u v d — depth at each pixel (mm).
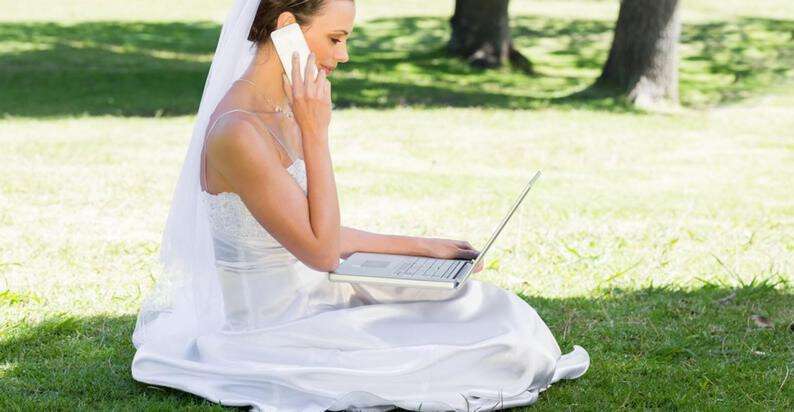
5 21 27578
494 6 22656
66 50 23156
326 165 4242
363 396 4215
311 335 4371
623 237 8125
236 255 4438
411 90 19125
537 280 6820
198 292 4543
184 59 22781
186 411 4348
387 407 4312
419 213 8977
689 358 5297
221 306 4555
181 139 12984
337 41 4340
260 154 4168
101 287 6406
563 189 10547
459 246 4852
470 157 12445
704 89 20016
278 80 4340
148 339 4707
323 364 4320
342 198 9594
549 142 13695
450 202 9516
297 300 4520
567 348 5426
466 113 16188
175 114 15930
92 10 30484
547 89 20188
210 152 4258
